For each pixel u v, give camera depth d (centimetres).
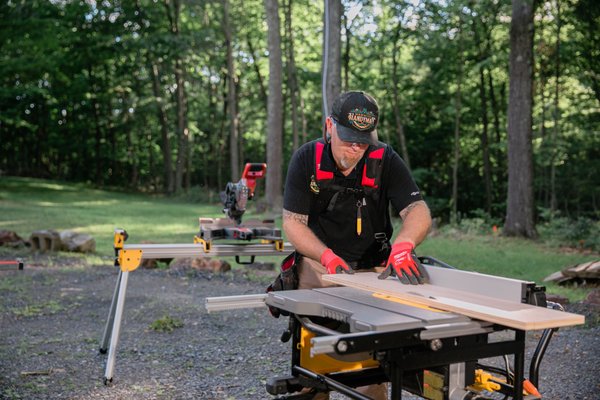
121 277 444
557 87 2312
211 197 3528
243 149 4588
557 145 2359
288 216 285
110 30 3762
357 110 258
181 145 3938
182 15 3947
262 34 3691
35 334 581
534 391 229
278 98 2394
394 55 2814
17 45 2788
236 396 416
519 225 1620
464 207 3519
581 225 1458
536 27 2341
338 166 277
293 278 296
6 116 3338
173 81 4178
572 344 539
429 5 2477
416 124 3450
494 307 201
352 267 296
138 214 2272
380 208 293
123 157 4506
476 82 3030
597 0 1827
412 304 218
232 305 255
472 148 3497
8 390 419
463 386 213
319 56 3456
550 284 885
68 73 3997
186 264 964
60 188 3750
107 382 436
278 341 562
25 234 1428
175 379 453
